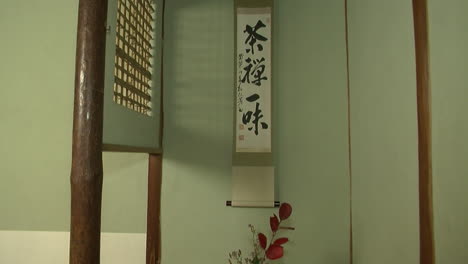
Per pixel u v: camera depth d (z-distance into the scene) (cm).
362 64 185
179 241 221
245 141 217
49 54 233
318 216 217
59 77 232
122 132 151
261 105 217
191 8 232
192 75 229
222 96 228
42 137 230
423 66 110
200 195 223
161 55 227
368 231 176
